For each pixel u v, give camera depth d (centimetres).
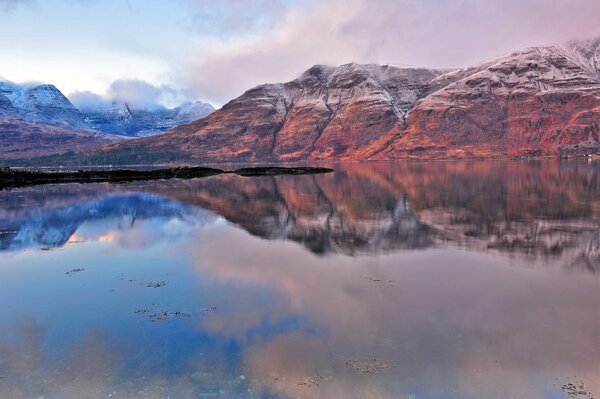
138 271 1502
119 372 798
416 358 828
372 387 734
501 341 896
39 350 895
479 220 2519
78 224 2548
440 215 2741
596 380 746
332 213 2948
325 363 816
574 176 6244
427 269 1477
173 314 1084
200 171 9412
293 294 1224
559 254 1675
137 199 4047
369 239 2038
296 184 6031
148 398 714
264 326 997
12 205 3556
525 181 5438
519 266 1504
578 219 2486
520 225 2325
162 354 866
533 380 748
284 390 730
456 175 7112
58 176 7594
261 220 2678
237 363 824
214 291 1266
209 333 965
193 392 728
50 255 1759
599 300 1141
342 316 1049
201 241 2023
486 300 1151
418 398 701
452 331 952
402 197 3900
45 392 734
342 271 1464
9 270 1537
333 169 11144
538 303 1124
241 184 6184
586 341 893
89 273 1486
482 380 749
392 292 1231
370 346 883
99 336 959
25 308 1150
